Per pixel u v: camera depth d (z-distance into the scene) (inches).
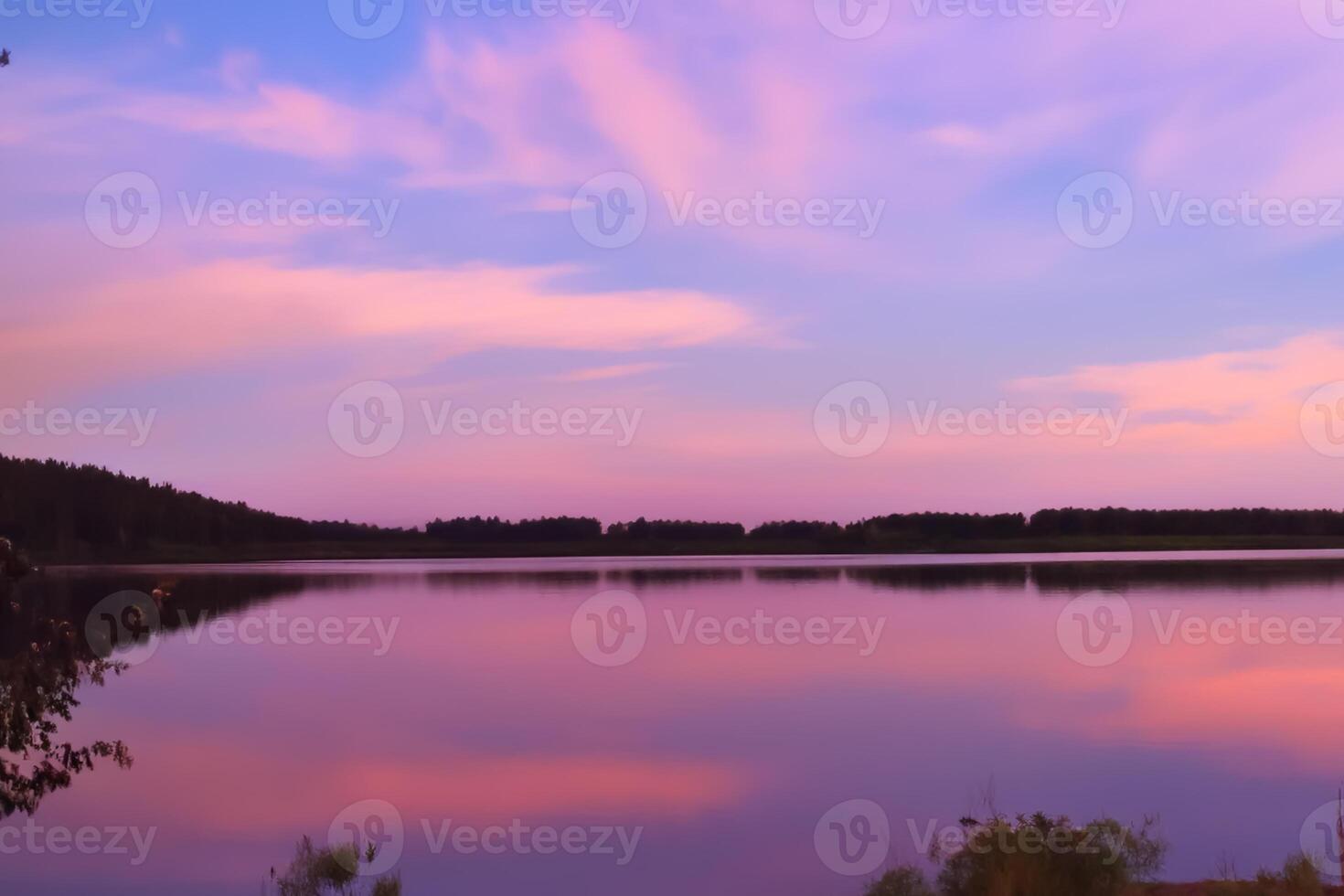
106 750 644.1
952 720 713.0
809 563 3398.1
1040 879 311.3
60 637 762.2
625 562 3708.2
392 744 657.0
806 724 701.3
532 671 997.2
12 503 2236.7
